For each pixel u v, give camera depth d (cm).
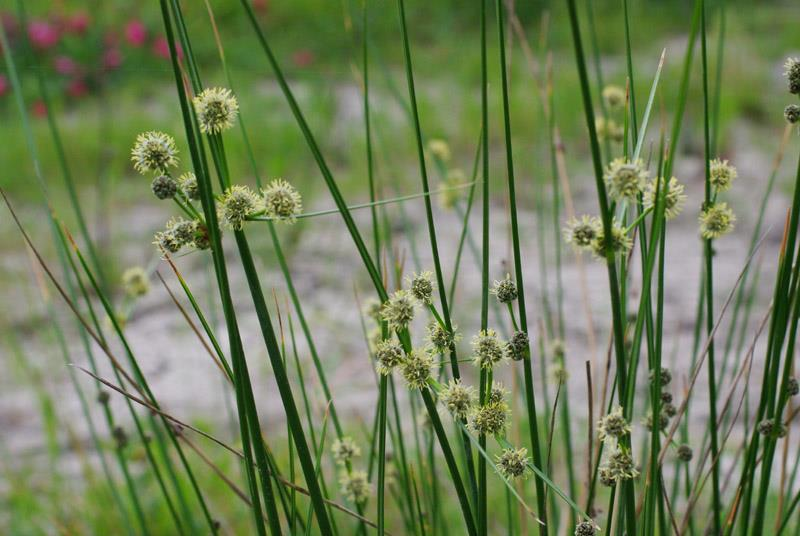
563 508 80
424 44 364
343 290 168
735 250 184
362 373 139
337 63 340
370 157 71
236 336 60
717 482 68
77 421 129
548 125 81
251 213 60
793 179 221
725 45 318
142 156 59
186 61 62
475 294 158
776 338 64
